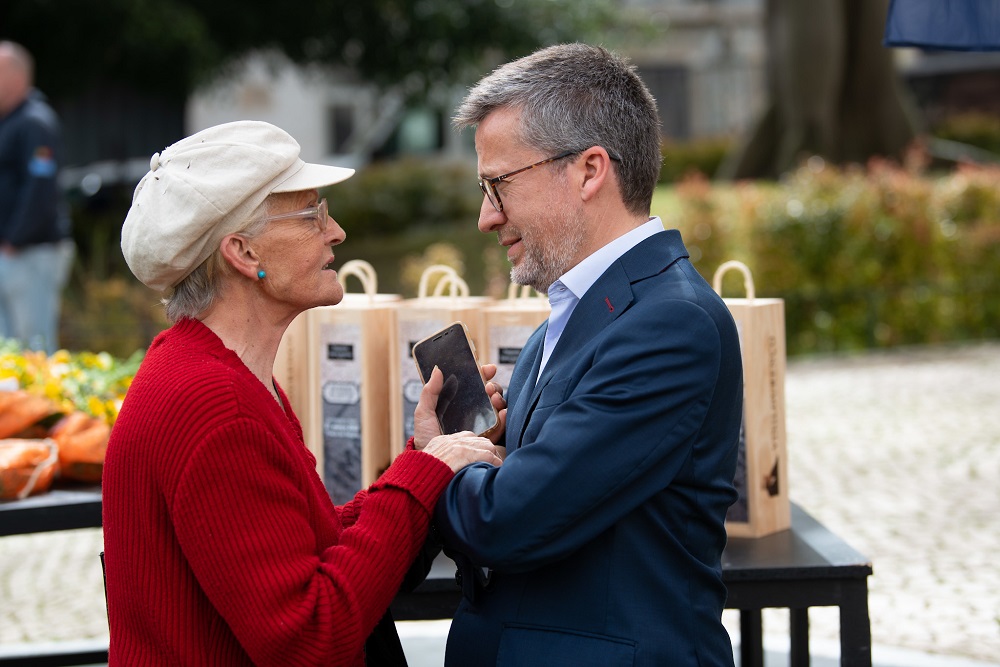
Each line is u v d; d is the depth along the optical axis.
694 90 54.69
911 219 17.45
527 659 3.29
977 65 36.34
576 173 3.39
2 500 4.79
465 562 3.51
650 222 3.51
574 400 3.20
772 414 4.55
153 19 23.44
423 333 4.70
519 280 3.54
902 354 17.08
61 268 12.76
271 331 3.42
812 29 26.27
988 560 8.27
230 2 26.16
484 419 3.78
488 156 3.47
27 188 12.29
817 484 10.58
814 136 26.69
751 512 4.49
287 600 3.03
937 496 10.00
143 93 27.22
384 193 28.08
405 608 4.14
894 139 26.94
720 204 17.39
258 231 3.27
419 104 30.23
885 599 7.57
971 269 17.95
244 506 3.03
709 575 3.35
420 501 3.30
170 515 3.05
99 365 6.34
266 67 31.98
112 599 3.22
